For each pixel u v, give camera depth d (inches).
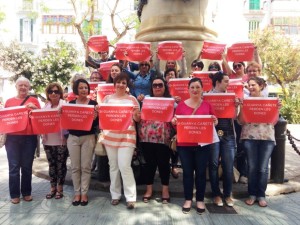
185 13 223.3
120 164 134.8
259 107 135.5
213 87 145.4
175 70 165.8
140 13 247.3
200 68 184.5
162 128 138.0
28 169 145.3
